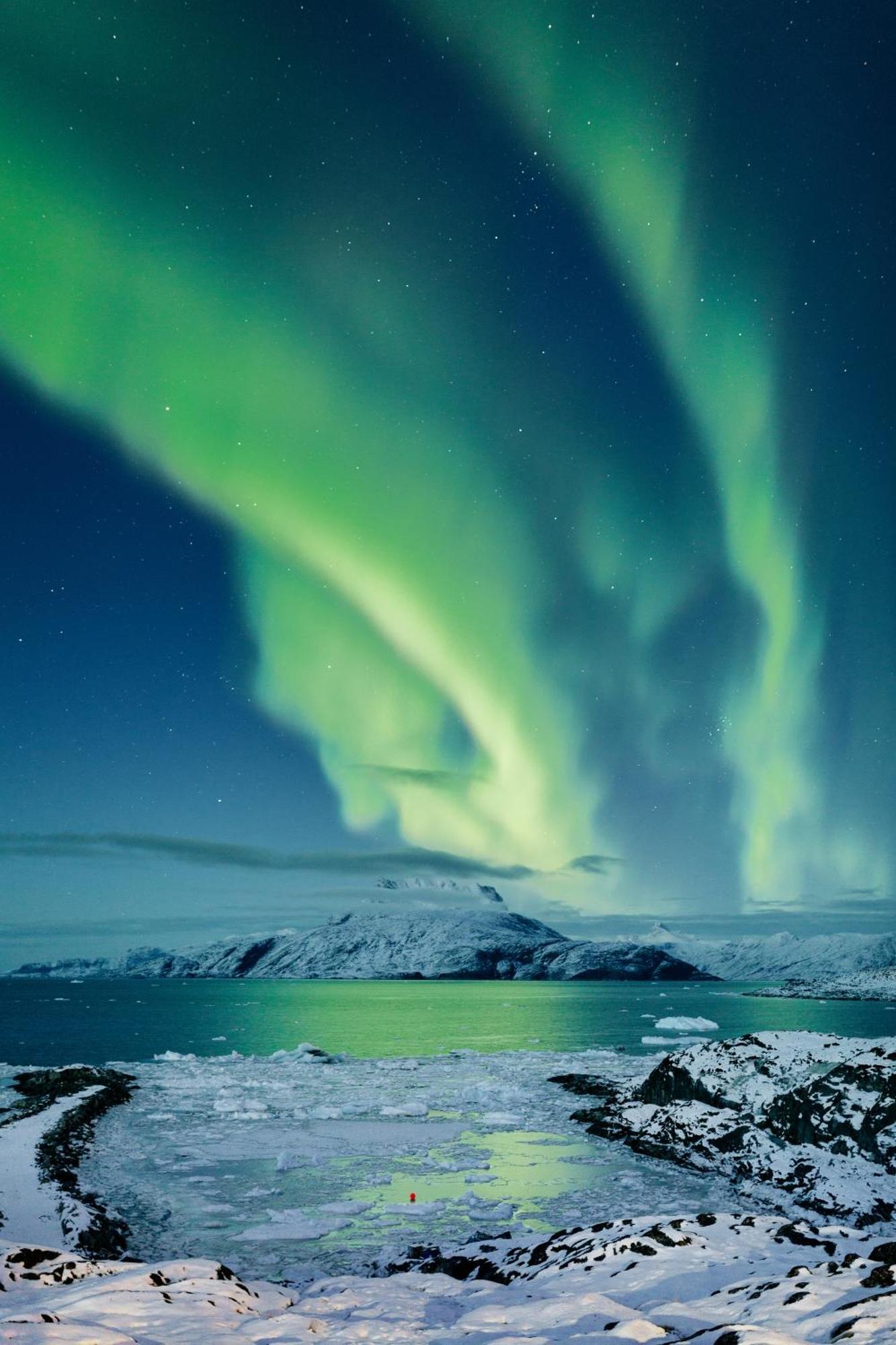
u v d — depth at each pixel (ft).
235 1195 106.42
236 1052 290.56
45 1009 601.21
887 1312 41.19
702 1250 67.05
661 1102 145.79
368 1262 81.87
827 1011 565.12
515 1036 357.20
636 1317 50.88
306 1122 153.99
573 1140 139.23
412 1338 50.08
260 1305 58.44
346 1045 321.32
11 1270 61.11
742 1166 116.98
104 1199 104.22
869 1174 108.37
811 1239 68.85
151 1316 49.44
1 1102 175.01
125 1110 165.17
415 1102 174.60
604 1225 78.43
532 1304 55.67
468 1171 118.73
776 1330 42.34
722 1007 639.35
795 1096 126.31
